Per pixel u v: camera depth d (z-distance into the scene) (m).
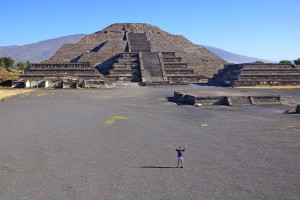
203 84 85.56
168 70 92.00
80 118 30.11
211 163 16.47
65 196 12.34
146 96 52.16
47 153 18.28
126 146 19.97
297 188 13.05
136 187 13.25
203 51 126.56
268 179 14.11
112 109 36.38
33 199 12.08
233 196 12.28
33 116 30.97
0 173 14.93
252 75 79.31
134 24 156.25
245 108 39.22
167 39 132.38
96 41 128.50
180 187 13.24
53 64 77.69
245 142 20.94
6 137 22.12
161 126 26.58
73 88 67.94
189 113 34.28
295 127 25.94
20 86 69.94
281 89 68.94
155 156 17.80
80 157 17.53
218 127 26.14
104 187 13.24
